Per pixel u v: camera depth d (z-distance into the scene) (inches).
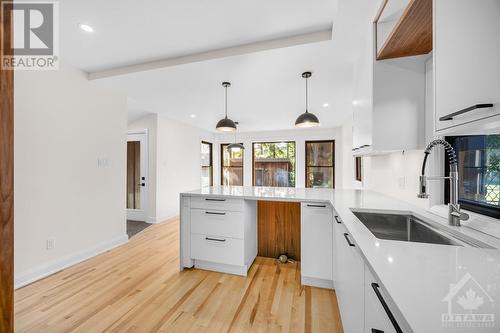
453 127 35.0
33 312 68.9
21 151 85.6
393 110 66.1
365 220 66.2
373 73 66.9
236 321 65.0
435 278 26.7
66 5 64.5
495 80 28.4
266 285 84.1
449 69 35.5
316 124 112.7
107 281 87.5
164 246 126.6
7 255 30.7
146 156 181.5
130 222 179.6
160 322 64.6
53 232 96.0
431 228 52.6
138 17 70.2
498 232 39.9
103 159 120.4
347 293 52.1
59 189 98.8
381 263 30.9
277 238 108.5
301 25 74.5
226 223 91.7
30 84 88.7
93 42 84.3
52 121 96.2
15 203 84.2
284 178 267.6
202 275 92.2
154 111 173.5
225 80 112.1
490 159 47.3
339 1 59.6
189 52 91.4
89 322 64.5
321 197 87.1
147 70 100.3
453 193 47.4
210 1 63.4
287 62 92.6
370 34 68.6
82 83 109.0
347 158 201.3
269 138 267.6
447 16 35.9
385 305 27.5
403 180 79.5
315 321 64.8
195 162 236.7
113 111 126.8
